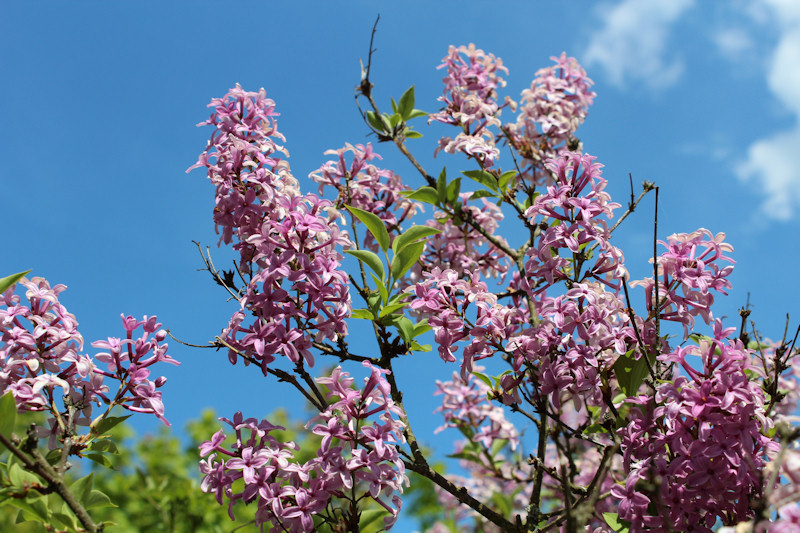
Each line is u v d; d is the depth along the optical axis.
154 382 3.09
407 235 4.09
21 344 2.88
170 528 5.19
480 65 5.79
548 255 3.34
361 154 4.96
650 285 3.33
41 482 2.68
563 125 5.75
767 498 2.05
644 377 3.30
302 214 3.40
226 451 3.13
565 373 3.20
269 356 3.28
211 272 3.60
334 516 2.98
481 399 5.95
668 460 2.92
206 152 3.75
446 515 6.92
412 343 4.01
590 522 3.38
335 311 3.48
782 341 3.24
